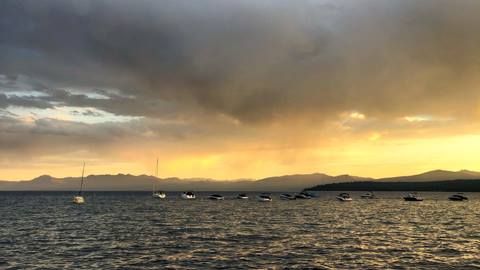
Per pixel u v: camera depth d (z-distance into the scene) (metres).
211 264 37.22
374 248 46.22
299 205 155.62
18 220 83.31
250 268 35.59
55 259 39.56
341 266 36.53
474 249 45.75
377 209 129.00
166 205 152.88
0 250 44.53
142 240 52.50
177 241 51.59
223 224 75.00
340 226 71.50
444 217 94.69
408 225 74.00
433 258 40.34
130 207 137.12
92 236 56.66
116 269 35.19
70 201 193.62
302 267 36.03
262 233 60.47
